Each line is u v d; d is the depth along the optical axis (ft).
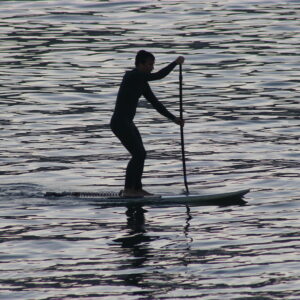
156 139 188.55
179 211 142.61
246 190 149.07
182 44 274.16
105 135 191.62
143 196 149.07
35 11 319.68
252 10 321.32
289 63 253.65
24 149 180.04
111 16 311.88
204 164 169.48
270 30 291.99
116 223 136.56
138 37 283.18
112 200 147.95
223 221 136.67
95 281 113.60
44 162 171.22
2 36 286.05
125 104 150.41
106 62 256.52
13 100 220.23
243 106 213.66
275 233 130.41
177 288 111.14
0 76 242.58
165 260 120.47
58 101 219.82
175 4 329.52
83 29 294.87
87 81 237.86
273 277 114.11
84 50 269.64
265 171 163.32
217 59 258.98
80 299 108.27
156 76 149.38
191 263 119.24
